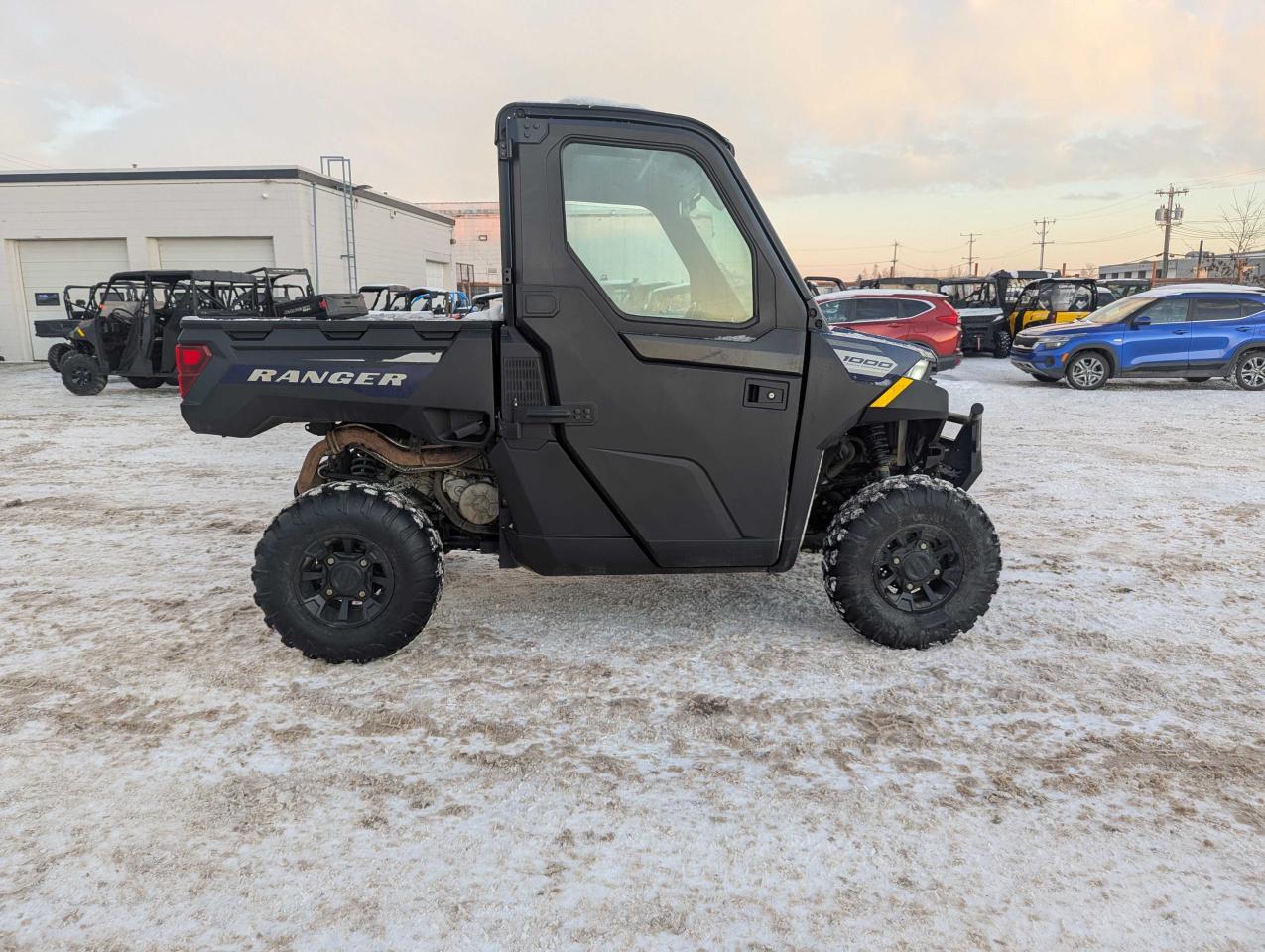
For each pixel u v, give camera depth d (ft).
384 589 11.26
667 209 10.61
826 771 9.07
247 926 6.73
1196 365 45.55
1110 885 7.27
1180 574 15.67
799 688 11.00
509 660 11.86
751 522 11.41
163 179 74.54
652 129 10.43
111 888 7.18
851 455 13.21
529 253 10.36
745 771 9.07
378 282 91.50
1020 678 11.30
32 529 19.17
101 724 10.01
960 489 13.10
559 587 15.01
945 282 73.10
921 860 7.59
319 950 6.48
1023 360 49.37
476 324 10.81
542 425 10.82
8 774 8.93
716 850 7.73
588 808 8.38
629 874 7.40
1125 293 85.35
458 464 11.80
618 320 10.61
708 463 11.10
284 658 11.87
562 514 11.16
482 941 6.59
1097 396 43.52
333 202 81.66
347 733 9.84
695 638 12.70
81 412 39.78
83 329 45.55
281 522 11.09
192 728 9.93
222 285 45.80
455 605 14.10
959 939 6.63
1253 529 18.85
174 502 21.88
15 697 10.70
